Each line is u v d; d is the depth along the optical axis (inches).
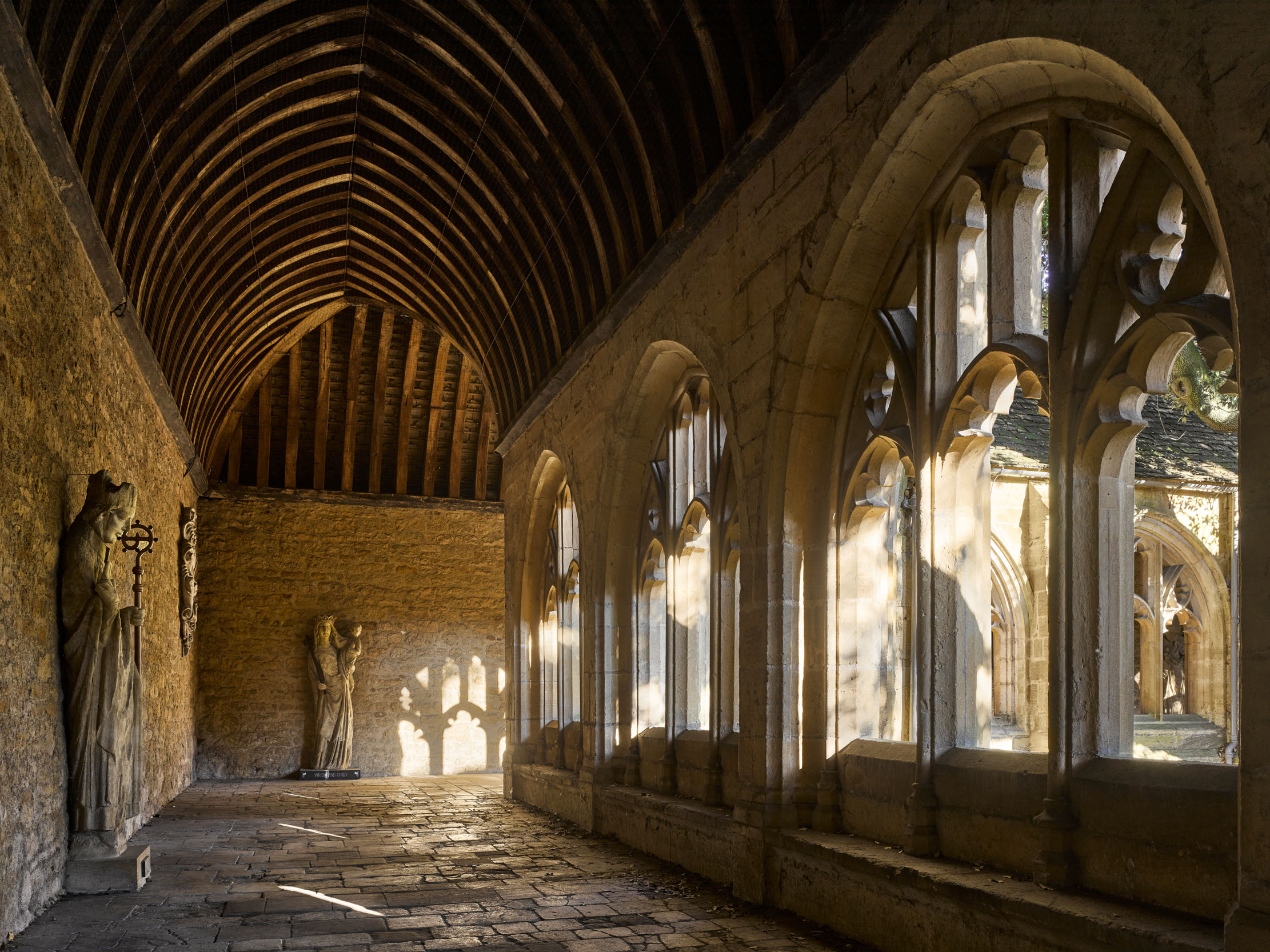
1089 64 157.9
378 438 709.9
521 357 521.0
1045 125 190.5
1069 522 175.8
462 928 224.1
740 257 276.5
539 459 500.7
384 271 570.6
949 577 214.1
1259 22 123.7
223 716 660.1
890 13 205.3
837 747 245.6
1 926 205.8
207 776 651.5
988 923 169.3
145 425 420.2
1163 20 138.3
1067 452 176.9
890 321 233.3
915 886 186.9
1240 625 125.6
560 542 501.7
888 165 213.5
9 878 211.8
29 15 217.8
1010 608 467.2
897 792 218.8
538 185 398.3
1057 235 182.2
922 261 220.8
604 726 392.2
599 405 406.3
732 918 232.2
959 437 211.3
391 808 481.7
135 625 278.2
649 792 354.0
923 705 210.2
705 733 335.6
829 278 234.7
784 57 240.5
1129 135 167.9
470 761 707.4
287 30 337.1
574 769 470.0
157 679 450.0
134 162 321.1
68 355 275.3
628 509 394.9
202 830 393.7
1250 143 124.0
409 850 344.5
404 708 699.4
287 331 640.4
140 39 268.4
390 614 704.4
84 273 294.8
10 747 213.5
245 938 215.5
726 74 268.7
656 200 321.7
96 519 270.5
